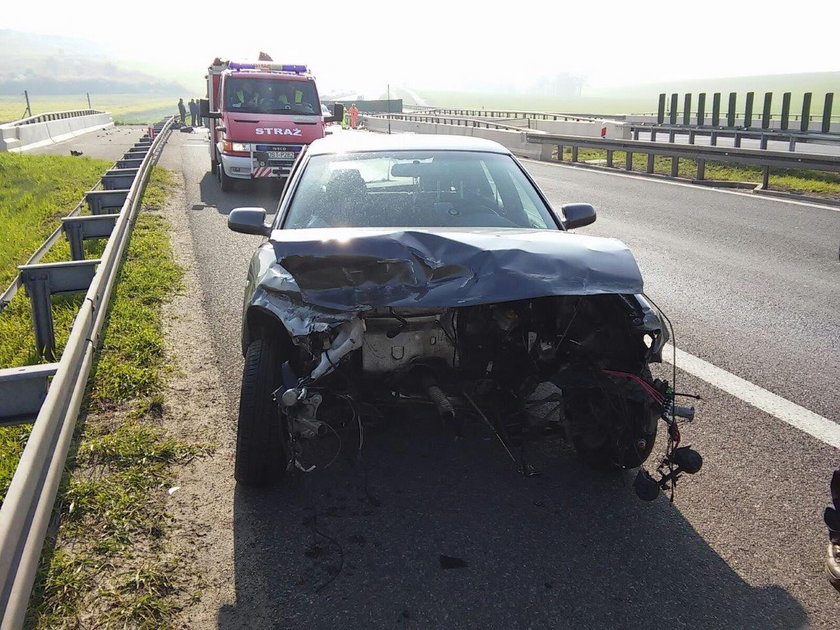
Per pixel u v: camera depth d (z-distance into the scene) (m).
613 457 3.79
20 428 4.30
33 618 2.74
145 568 3.06
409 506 3.59
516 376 3.78
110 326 5.97
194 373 5.26
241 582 3.00
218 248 9.75
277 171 14.95
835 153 22.97
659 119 31.11
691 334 6.25
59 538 3.24
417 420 4.51
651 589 2.97
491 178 4.71
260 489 3.74
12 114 151.38
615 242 3.68
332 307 3.30
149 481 3.76
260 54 18.72
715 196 15.20
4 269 8.66
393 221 4.25
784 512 3.54
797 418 4.57
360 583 3.00
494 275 3.27
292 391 3.33
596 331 3.63
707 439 4.30
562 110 166.12
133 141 33.31
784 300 7.33
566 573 3.07
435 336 3.68
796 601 2.90
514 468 3.97
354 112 47.47
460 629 2.73
